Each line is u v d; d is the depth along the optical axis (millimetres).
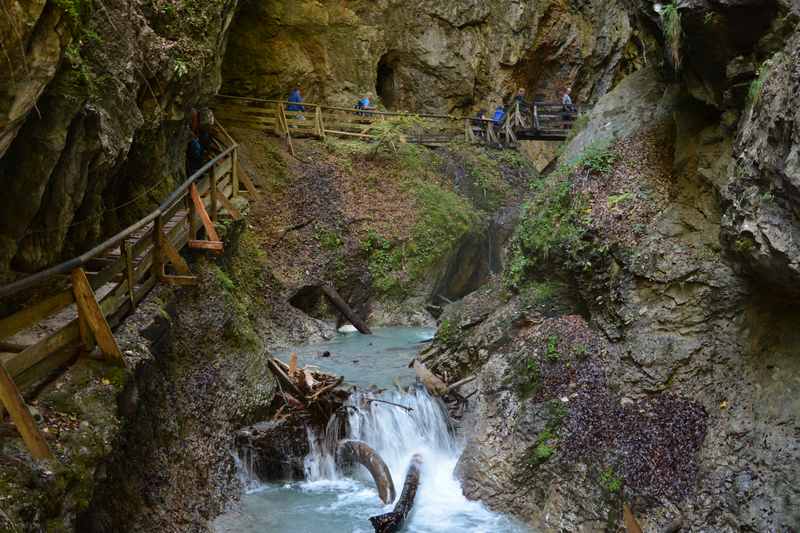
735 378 6855
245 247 14789
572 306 9078
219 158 11516
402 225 17422
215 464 8000
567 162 9969
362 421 9617
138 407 6594
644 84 10344
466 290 19328
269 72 19547
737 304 7039
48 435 4777
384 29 22578
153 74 9008
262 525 7723
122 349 6410
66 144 6297
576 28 25953
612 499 6898
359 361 12820
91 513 5371
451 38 23781
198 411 8133
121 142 7508
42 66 4910
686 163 8156
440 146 20250
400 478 9016
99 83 6801
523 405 8211
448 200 18375
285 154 17609
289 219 16391
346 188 17625
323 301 16031
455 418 9461
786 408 6266
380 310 16859
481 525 7590
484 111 24203
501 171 20406
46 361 5273
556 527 7188
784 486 5926
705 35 7031
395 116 20328
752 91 6543
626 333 7781
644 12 9258
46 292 6941
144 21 8977
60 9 4965
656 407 7203
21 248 6566
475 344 9781
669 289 7562
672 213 7988
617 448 7156
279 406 9680
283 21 19812
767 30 6527
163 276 8312
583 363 8047
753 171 6176
